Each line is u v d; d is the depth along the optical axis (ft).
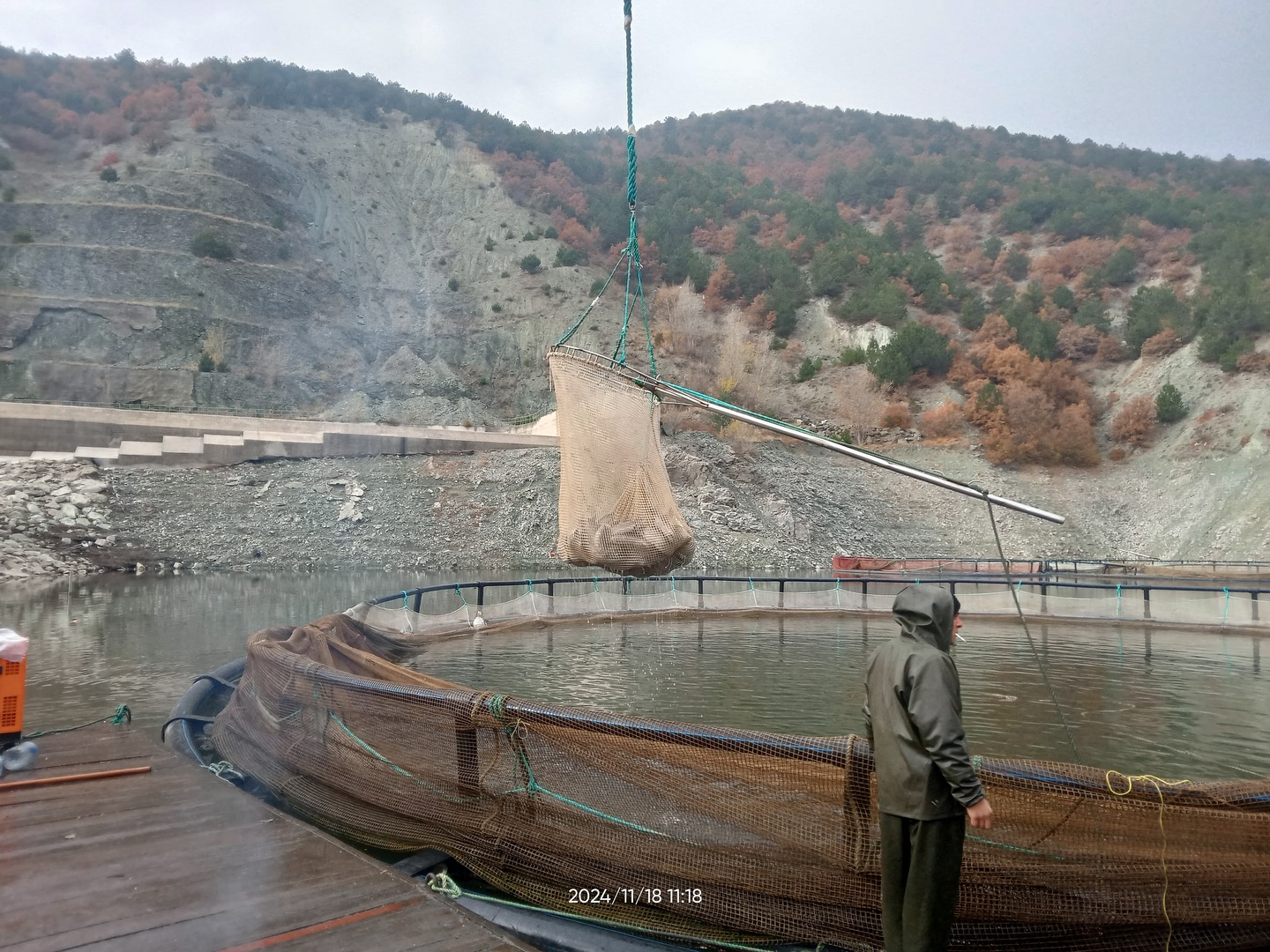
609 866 13.08
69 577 81.97
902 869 9.53
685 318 248.32
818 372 240.12
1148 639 53.11
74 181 254.68
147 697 29.99
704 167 441.27
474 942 9.64
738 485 146.51
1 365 189.88
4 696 17.22
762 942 11.85
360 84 419.95
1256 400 180.34
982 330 247.50
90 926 9.85
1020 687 35.68
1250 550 142.31
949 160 424.46
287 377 218.59
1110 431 200.23
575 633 53.78
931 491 172.55
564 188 382.63
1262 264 238.89
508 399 238.89
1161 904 10.82
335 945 9.48
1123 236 306.96
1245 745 25.49
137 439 126.31
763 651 45.68
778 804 12.01
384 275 292.20
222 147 297.53
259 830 13.44
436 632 50.88
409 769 15.71
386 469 131.23
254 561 97.91
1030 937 11.12
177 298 221.05
